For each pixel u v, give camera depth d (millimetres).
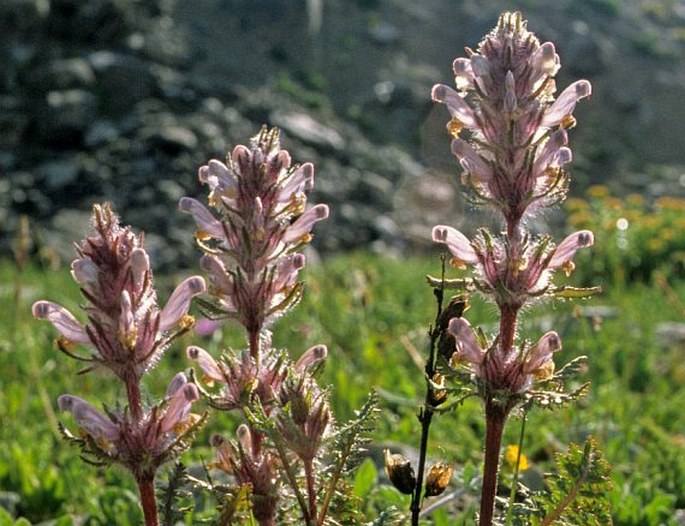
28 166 3771
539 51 288
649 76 7242
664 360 961
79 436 273
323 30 6641
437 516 442
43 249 1272
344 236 3768
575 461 312
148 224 3363
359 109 5840
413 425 626
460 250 294
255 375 302
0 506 542
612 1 8188
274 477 302
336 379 711
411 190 4141
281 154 308
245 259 304
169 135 3840
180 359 839
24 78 4148
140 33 5039
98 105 4125
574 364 285
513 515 314
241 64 5777
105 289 269
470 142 291
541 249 285
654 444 643
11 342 864
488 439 289
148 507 274
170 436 275
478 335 292
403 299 1282
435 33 7059
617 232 2031
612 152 6277
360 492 470
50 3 4445
